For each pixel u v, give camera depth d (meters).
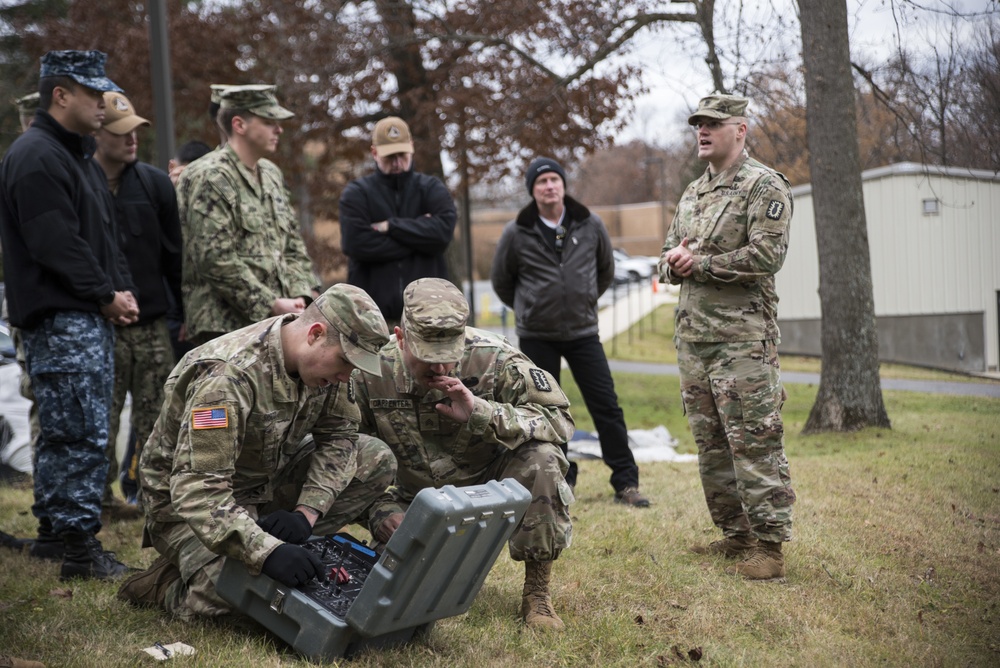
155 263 4.93
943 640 3.54
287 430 3.35
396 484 3.93
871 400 7.24
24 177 3.89
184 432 3.17
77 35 15.14
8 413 6.97
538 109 12.66
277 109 5.07
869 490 5.17
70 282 3.89
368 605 2.95
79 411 3.95
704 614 3.74
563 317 5.81
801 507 5.05
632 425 11.20
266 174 5.16
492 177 13.87
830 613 3.79
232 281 4.80
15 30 17.25
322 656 3.02
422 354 3.26
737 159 4.40
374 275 5.91
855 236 7.42
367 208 5.91
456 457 3.69
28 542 4.61
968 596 3.91
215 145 15.03
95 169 4.33
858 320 7.22
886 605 3.87
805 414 9.38
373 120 13.88
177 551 3.44
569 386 15.37
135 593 3.63
